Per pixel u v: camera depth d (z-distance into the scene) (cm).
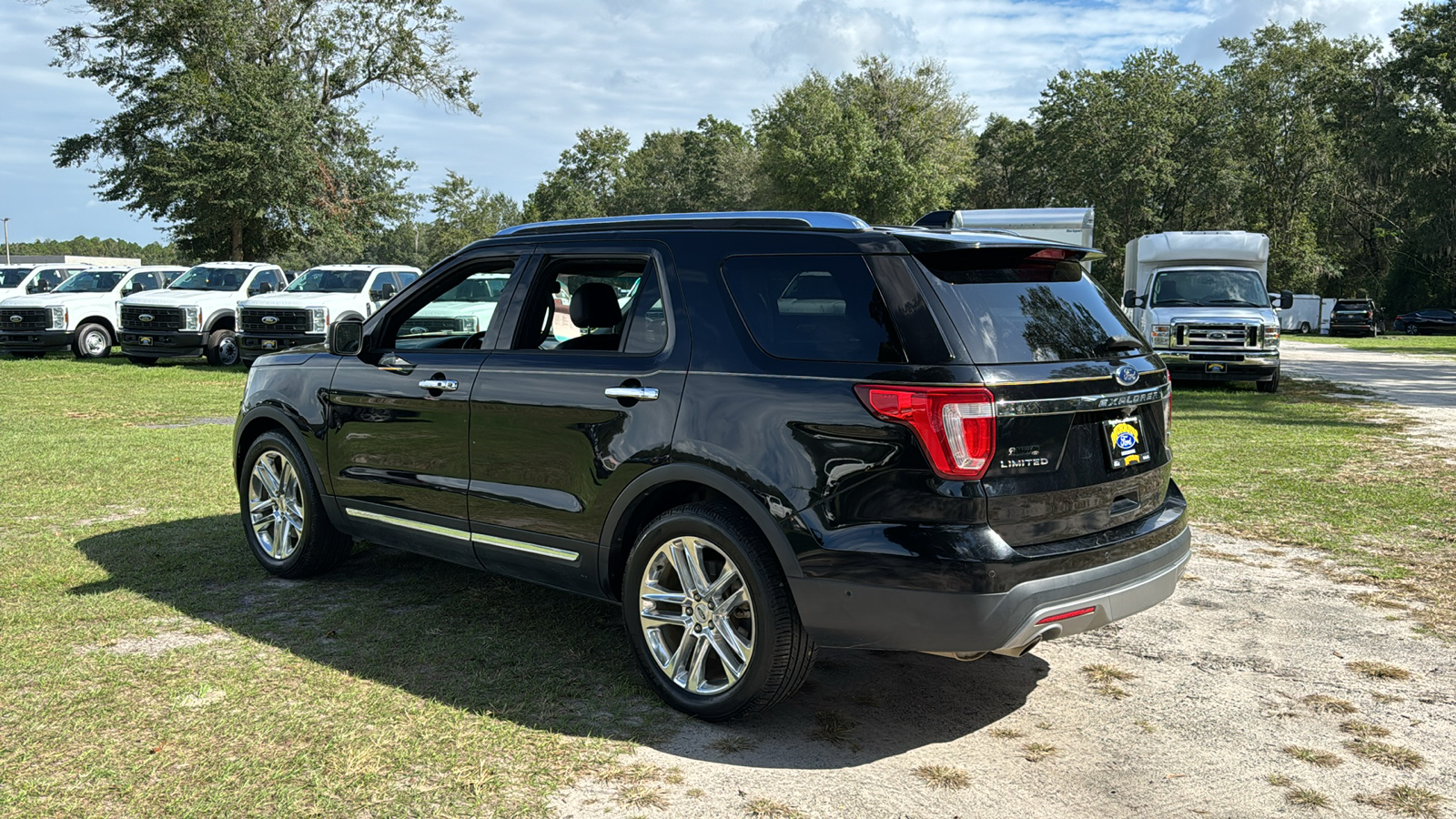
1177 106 5794
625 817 296
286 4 3628
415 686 391
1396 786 321
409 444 463
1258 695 395
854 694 396
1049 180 6869
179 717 358
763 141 5981
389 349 488
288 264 3675
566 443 399
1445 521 685
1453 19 5306
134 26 3291
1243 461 922
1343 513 707
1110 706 385
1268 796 315
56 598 494
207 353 2003
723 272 375
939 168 5781
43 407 1314
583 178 10031
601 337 447
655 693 385
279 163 3281
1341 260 6438
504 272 454
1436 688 402
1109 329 375
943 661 434
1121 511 362
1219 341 1582
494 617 477
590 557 396
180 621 464
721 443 354
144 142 3325
